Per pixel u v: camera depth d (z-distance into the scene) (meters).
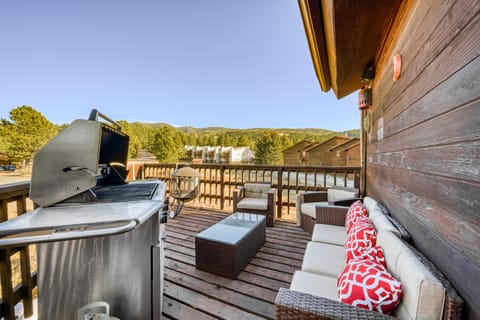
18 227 0.89
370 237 1.53
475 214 0.72
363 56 2.45
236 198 3.79
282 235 3.27
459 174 0.83
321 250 1.88
